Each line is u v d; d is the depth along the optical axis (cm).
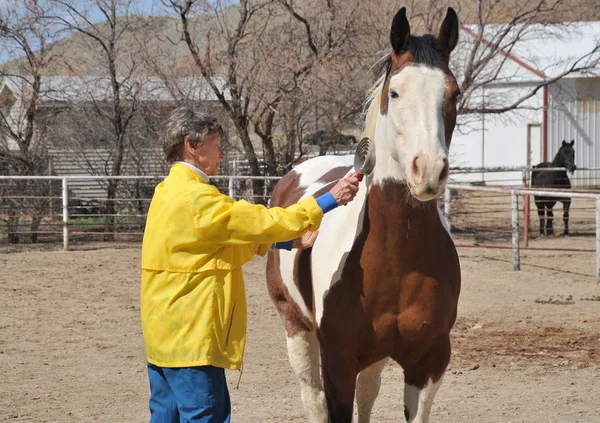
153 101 1608
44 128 1620
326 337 357
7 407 509
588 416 481
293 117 1537
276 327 753
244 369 605
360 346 352
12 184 1463
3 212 1453
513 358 622
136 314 816
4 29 1538
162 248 305
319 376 432
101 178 1327
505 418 480
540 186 1541
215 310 302
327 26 1553
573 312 798
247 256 320
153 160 1614
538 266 1110
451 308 346
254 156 1561
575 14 1992
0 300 884
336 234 359
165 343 304
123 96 1620
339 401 359
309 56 1560
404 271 334
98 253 1280
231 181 1355
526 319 766
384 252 334
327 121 1545
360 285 341
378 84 354
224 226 300
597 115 2617
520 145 2636
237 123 1547
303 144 1680
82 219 1559
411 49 316
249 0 1541
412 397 354
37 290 947
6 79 1648
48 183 1497
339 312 348
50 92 1638
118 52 1602
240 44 1573
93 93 1619
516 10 1798
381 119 330
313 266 370
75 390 550
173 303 303
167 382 315
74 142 1653
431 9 1606
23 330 740
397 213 327
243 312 314
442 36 324
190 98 1609
